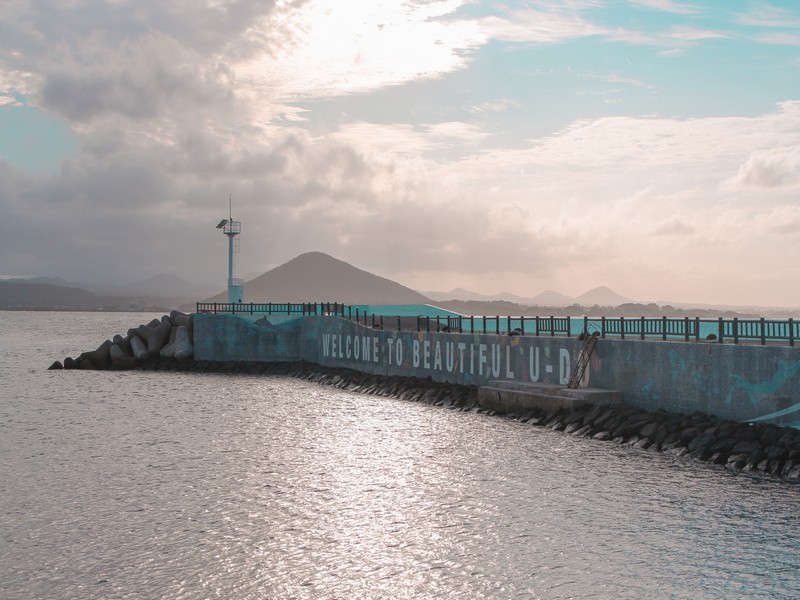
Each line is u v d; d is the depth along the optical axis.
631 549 23.11
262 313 84.00
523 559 22.61
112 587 21.14
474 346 53.34
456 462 34.69
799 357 31.27
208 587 21.09
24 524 26.42
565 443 37.47
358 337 70.50
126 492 30.55
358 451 38.09
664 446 34.81
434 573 21.80
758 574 21.14
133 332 92.12
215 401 58.91
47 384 73.56
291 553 23.48
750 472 30.75
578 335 44.56
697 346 36.31
